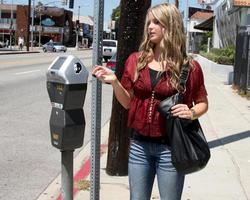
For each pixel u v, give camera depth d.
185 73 3.78
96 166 4.32
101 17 4.31
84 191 6.73
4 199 6.70
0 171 8.02
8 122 12.25
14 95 17.66
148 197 3.95
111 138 7.30
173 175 3.79
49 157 9.02
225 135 10.89
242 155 8.97
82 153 9.41
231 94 19.61
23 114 13.52
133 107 3.85
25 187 7.25
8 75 25.69
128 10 6.80
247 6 26.30
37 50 79.56
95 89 4.26
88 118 13.40
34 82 22.67
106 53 42.03
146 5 6.83
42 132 11.18
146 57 3.83
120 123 7.21
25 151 9.38
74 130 3.89
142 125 3.80
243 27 20.73
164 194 3.83
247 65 18.77
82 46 116.69
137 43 6.84
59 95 3.80
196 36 68.56
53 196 6.86
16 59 42.75
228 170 7.90
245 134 11.04
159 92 3.76
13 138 10.45
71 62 3.75
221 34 44.44
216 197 6.58
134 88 3.85
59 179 7.69
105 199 6.34
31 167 8.31
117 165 7.30
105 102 17.30
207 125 12.20
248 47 18.70
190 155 3.63
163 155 3.79
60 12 112.38
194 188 6.92
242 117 13.62
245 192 6.83
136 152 3.88
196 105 3.86
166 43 3.76
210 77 28.11
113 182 7.05
